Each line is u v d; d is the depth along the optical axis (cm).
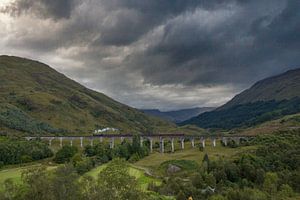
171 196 12488
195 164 18450
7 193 5825
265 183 14375
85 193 5897
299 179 15000
